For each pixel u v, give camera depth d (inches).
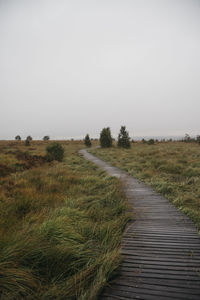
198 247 109.8
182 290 76.2
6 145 1441.9
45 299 71.6
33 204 186.4
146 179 318.3
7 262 78.7
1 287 72.9
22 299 71.9
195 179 287.7
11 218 143.6
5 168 399.2
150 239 121.3
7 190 239.1
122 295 75.1
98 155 821.2
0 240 91.3
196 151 708.0
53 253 93.4
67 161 620.4
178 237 123.3
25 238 98.0
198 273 85.1
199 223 144.0
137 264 94.1
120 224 140.6
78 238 115.6
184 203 195.9
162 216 163.0
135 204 196.9
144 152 757.3
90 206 191.2
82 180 310.0
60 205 189.2
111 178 316.5
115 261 91.7
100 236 122.0
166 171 380.5
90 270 85.7
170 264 93.3
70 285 78.0
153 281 81.8
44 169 411.8
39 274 85.0
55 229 114.3
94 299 71.0
